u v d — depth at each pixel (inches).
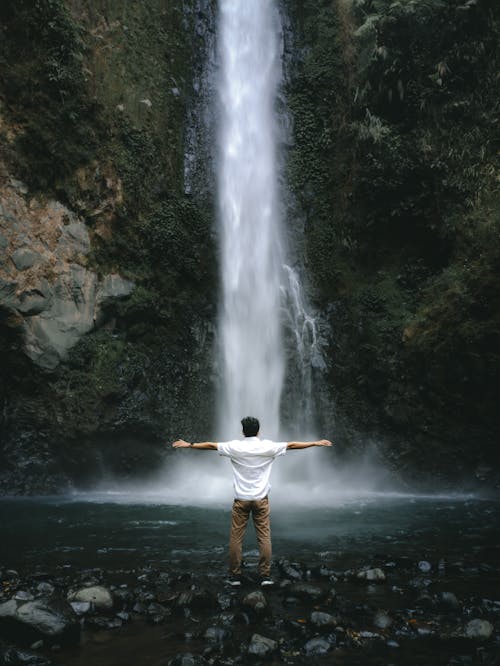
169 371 627.8
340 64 732.0
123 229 626.8
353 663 150.1
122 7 676.1
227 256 690.2
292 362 674.8
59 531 335.9
